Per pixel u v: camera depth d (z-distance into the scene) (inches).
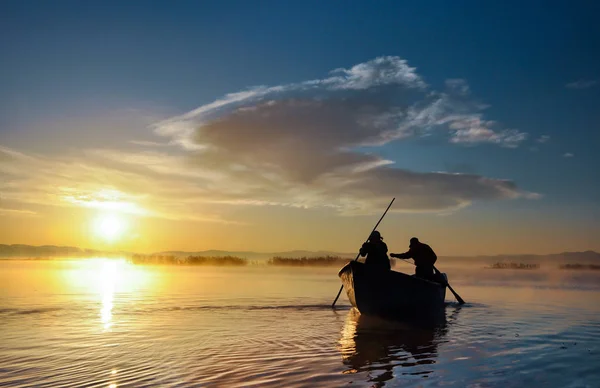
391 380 272.2
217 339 396.5
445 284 639.8
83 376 275.3
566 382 272.2
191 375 277.6
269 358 324.5
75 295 800.3
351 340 397.7
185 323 489.1
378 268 550.9
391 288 551.8
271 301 722.2
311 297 795.4
